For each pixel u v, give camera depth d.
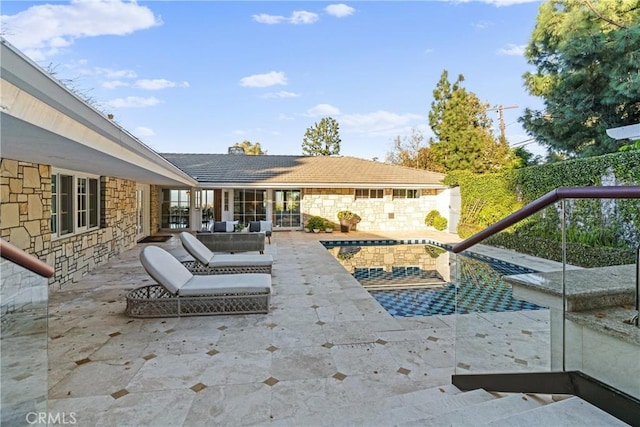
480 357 2.89
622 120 12.38
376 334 4.22
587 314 2.41
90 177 7.99
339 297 5.79
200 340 4.01
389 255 11.77
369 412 2.51
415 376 3.22
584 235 3.75
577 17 11.72
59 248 6.29
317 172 17.66
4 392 1.89
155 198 15.81
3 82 1.99
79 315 4.83
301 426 2.34
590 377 2.29
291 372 3.28
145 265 4.85
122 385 3.03
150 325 4.47
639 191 1.88
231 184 15.38
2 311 1.86
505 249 3.89
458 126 24.19
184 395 2.88
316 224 16.27
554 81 13.33
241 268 7.12
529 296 2.89
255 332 4.26
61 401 2.78
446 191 17.20
